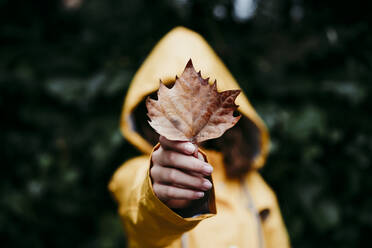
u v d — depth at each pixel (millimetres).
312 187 1556
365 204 1632
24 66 1648
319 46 1759
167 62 849
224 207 852
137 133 941
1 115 1633
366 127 1617
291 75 1732
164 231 556
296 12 1991
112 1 1879
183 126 459
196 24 1663
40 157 1557
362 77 1673
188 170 462
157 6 1781
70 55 1769
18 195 1536
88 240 1624
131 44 1761
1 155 1598
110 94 1559
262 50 1802
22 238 1564
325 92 1602
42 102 1656
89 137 1556
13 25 1846
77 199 1578
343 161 1638
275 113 1503
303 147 1530
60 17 1893
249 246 818
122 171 911
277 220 958
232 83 906
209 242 783
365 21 1835
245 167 922
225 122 458
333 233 1629
